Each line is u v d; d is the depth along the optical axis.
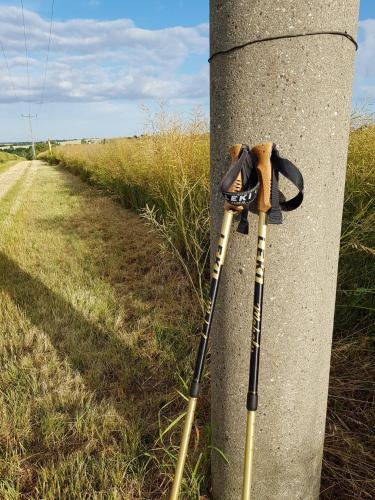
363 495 1.71
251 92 1.18
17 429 2.08
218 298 1.39
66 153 26.19
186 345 2.87
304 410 1.43
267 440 1.44
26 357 2.79
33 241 6.21
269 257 1.27
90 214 8.20
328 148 1.22
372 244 2.71
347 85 1.22
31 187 14.75
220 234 1.27
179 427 2.09
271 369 1.36
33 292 3.99
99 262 5.06
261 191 1.17
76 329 3.19
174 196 4.34
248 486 1.24
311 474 1.54
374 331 2.54
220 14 1.19
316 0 1.09
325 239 1.30
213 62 1.26
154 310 3.48
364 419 2.08
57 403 2.30
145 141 6.04
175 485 1.32
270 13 1.11
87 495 1.73
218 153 1.31
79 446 2.02
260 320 1.20
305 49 1.12
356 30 1.22
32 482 1.84
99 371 2.61
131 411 2.24
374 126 3.27
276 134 1.18
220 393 1.49
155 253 5.14
